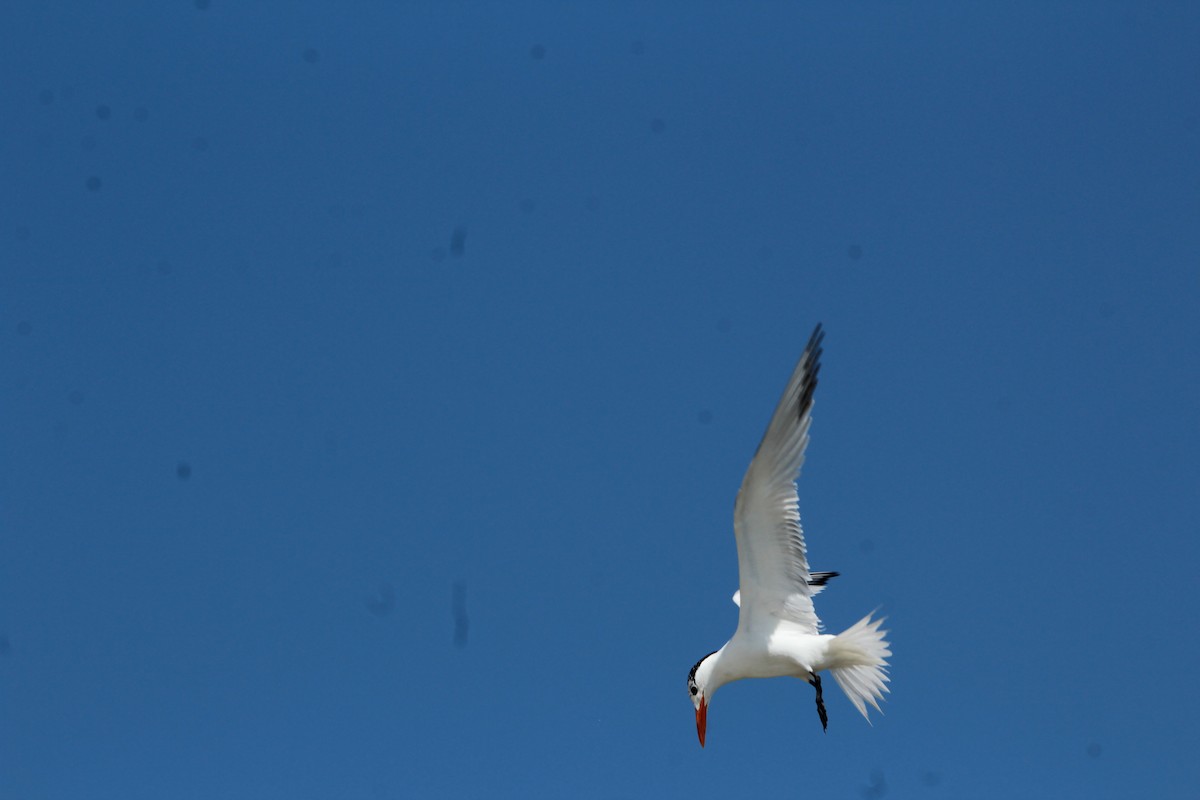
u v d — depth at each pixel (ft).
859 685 49.75
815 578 51.70
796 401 47.47
